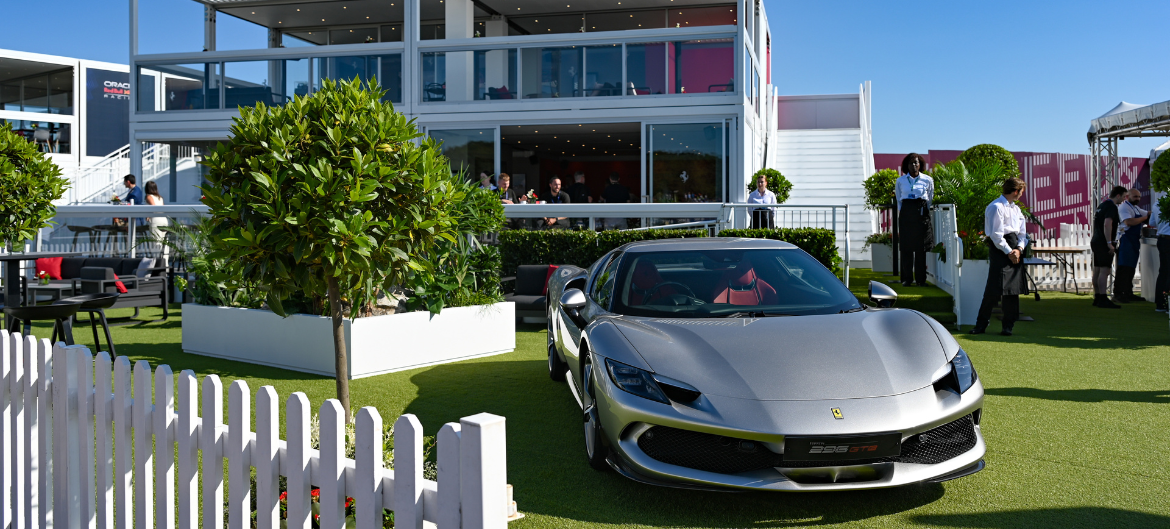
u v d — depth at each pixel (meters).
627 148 20.52
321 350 5.86
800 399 2.94
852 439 2.82
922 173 9.52
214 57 15.16
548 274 8.91
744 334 3.43
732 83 13.47
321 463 1.79
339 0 18.14
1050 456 3.68
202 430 2.04
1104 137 13.06
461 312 6.45
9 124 8.48
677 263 4.38
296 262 3.05
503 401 4.96
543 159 23.25
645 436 3.11
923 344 3.40
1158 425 4.21
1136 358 6.25
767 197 12.32
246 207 3.04
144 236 11.84
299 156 3.02
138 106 15.60
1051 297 11.45
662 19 20.03
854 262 15.81
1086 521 2.88
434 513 1.62
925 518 2.95
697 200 13.63
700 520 2.98
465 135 14.40
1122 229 10.75
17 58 22.61
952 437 3.08
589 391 3.60
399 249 3.23
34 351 2.46
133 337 8.10
